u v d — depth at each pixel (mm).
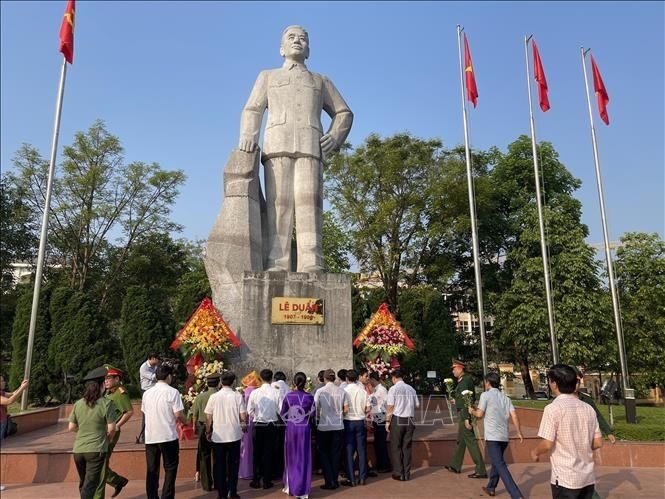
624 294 24828
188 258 34125
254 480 7238
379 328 10562
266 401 7242
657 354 23391
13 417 10086
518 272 22484
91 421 5727
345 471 7633
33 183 27375
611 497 6941
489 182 24469
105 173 28875
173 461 6070
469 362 24469
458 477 7777
